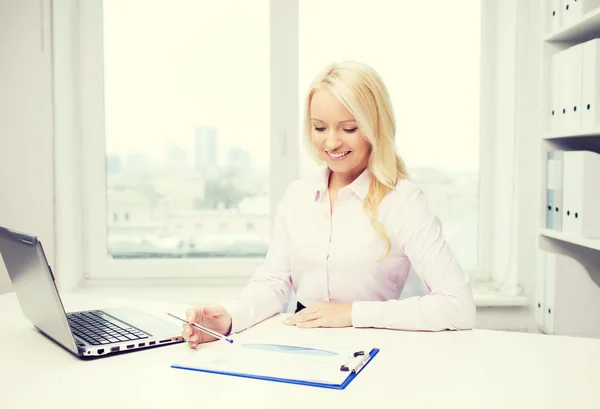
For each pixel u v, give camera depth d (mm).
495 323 2307
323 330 1233
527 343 1123
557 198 2004
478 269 2555
